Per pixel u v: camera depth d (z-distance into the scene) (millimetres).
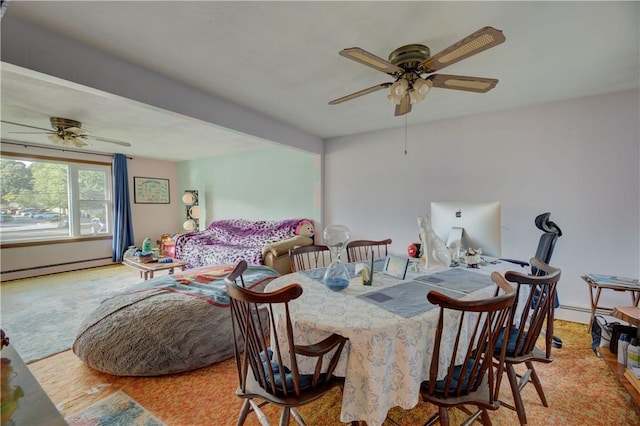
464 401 1141
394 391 1156
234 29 1591
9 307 3250
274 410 1638
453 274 1881
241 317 1252
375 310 1287
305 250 2416
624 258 2539
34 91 2420
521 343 1502
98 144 4648
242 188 5633
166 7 1398
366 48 1777
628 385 1627
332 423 1523
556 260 2807
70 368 2074
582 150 2658
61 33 1599
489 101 2744
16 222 4465
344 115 3158
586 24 1549
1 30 1408
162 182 6406
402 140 3654
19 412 789
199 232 5617
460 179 3270
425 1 1372
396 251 3758
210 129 3688
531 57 1911
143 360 1938
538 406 1655
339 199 4266
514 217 2984
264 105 2832
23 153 4430
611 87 2416
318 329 1163
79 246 5062
